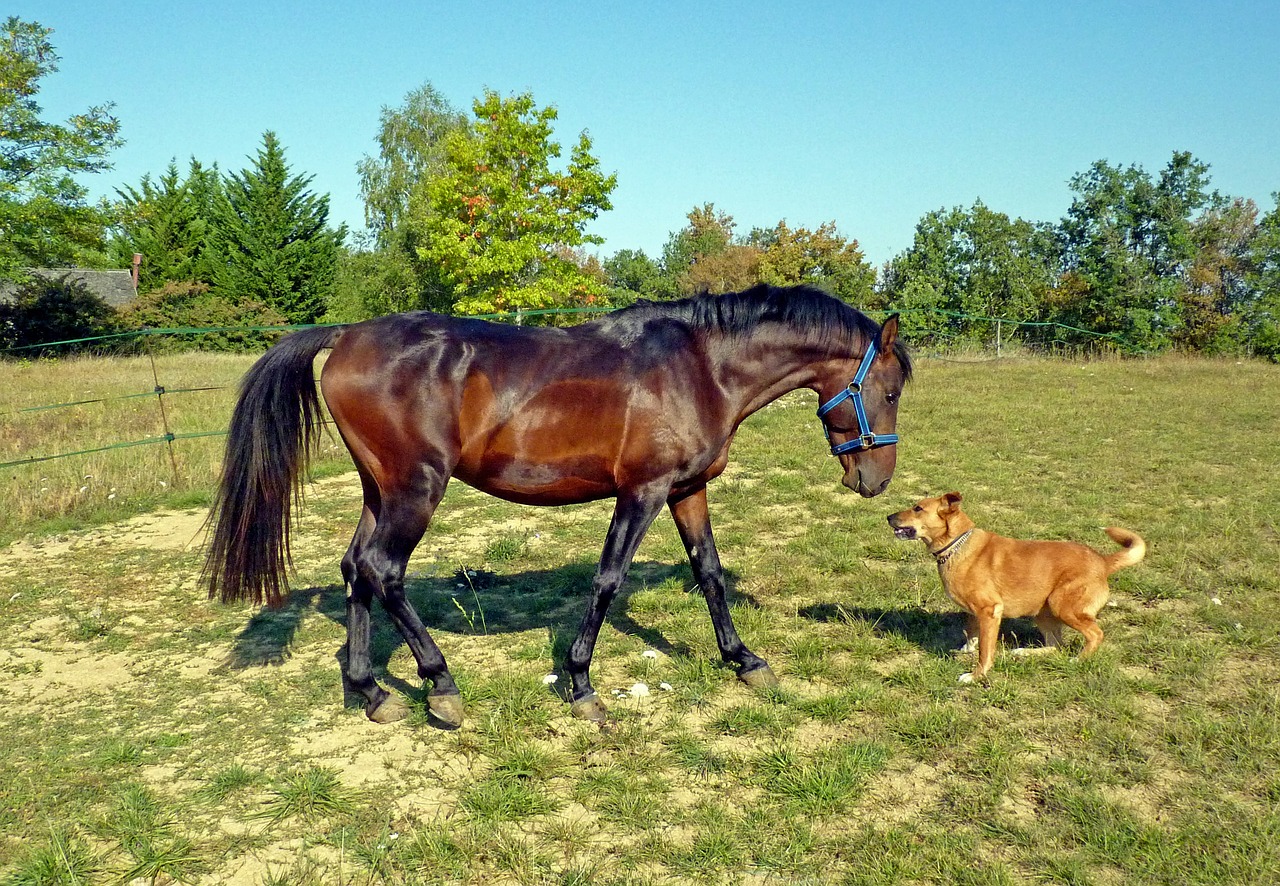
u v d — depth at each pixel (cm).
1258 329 2420
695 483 443
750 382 433
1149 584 552
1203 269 2452
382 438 399
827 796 337
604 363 409
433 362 399
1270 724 376
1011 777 348
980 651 444
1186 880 284
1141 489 820
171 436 948
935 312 2245
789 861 303
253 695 448
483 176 3250
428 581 616
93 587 616
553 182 3384
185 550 701
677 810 335
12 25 2448
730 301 430
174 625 548
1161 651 465
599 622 414
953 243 2723
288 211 4128
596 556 666
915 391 1491
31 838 328
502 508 827
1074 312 2469
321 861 312
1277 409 1265
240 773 364
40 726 417
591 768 369
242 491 407
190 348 3266
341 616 558
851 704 415
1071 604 445
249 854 318
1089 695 411
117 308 3347
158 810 342
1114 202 2478
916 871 293
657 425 408
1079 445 1017
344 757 385
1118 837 305
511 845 313
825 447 1048
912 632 507
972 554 453
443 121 4394
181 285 3591
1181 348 2403
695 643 489
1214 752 364
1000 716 402
